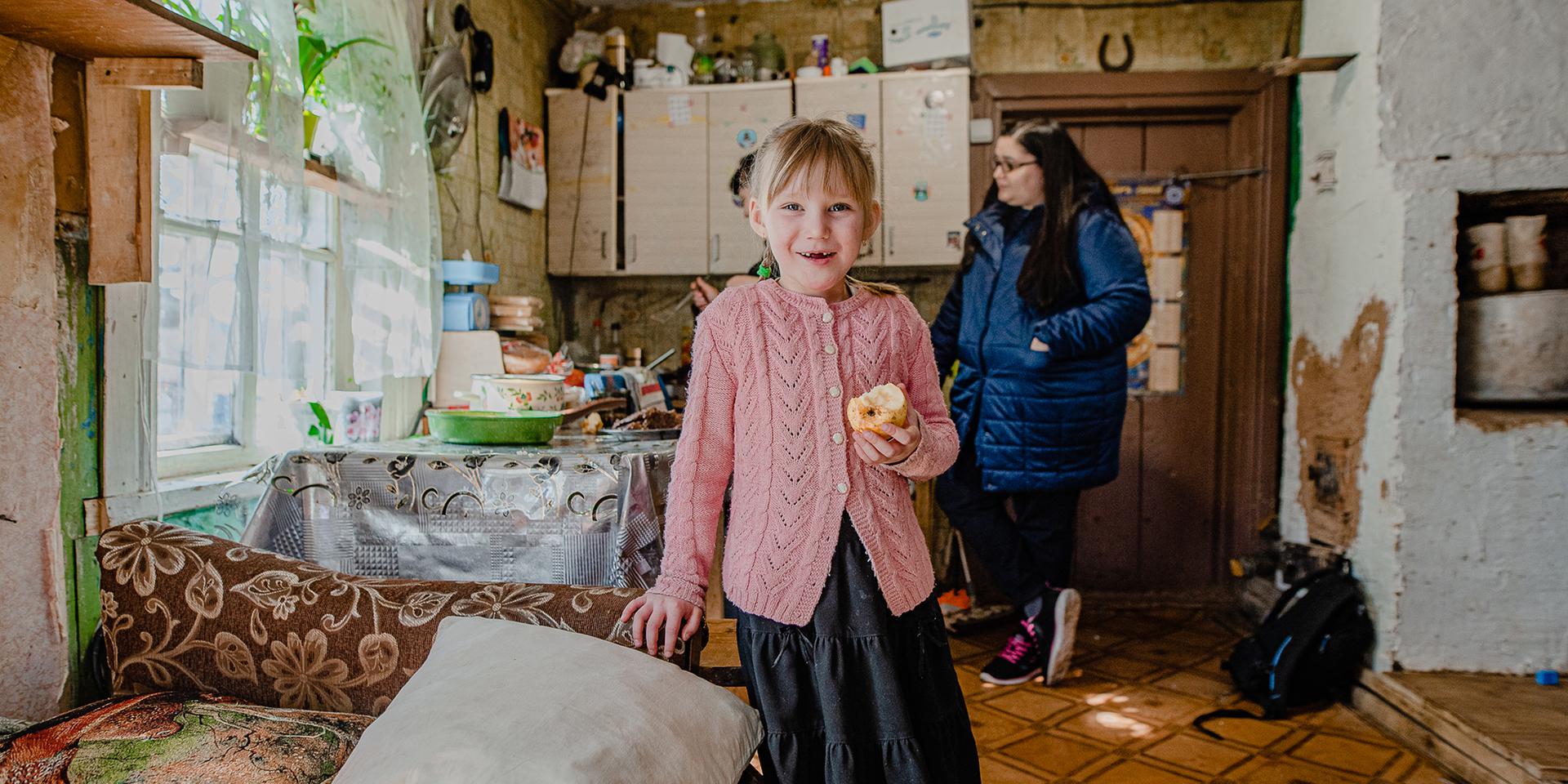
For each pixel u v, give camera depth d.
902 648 1.11
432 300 2.30
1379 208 2.59
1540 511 2.44
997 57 3.55
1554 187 2.44
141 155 1.43
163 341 1.71
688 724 0.95
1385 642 2.50
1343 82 2.84
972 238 2.82
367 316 2.08
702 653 1.24
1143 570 3.67
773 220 1.13
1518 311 2.46
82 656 1.45
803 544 1.09
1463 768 2.08
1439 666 2.48
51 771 1.00
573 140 3.47
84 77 1.38
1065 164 2.62
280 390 1.88
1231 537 3.56
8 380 1.28
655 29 3.72
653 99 3.46
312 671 1.18
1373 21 2.58
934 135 3.35
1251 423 3.46
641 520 1.66
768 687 1.09
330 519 1.71
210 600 1.23
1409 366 2.49
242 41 1.60
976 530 2.73
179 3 1.43
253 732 1.07
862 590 1.09
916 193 3.37
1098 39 3.52
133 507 1.53
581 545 1.67
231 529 1.81
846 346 1.15
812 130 1.13
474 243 2.88
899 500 1.14
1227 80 3.41
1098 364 2.62
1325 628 2.51
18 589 1.30
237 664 1.21
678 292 3.77
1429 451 2.48
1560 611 2.43
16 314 1.28
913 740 1.05
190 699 1.16
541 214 3.47
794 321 1.15
